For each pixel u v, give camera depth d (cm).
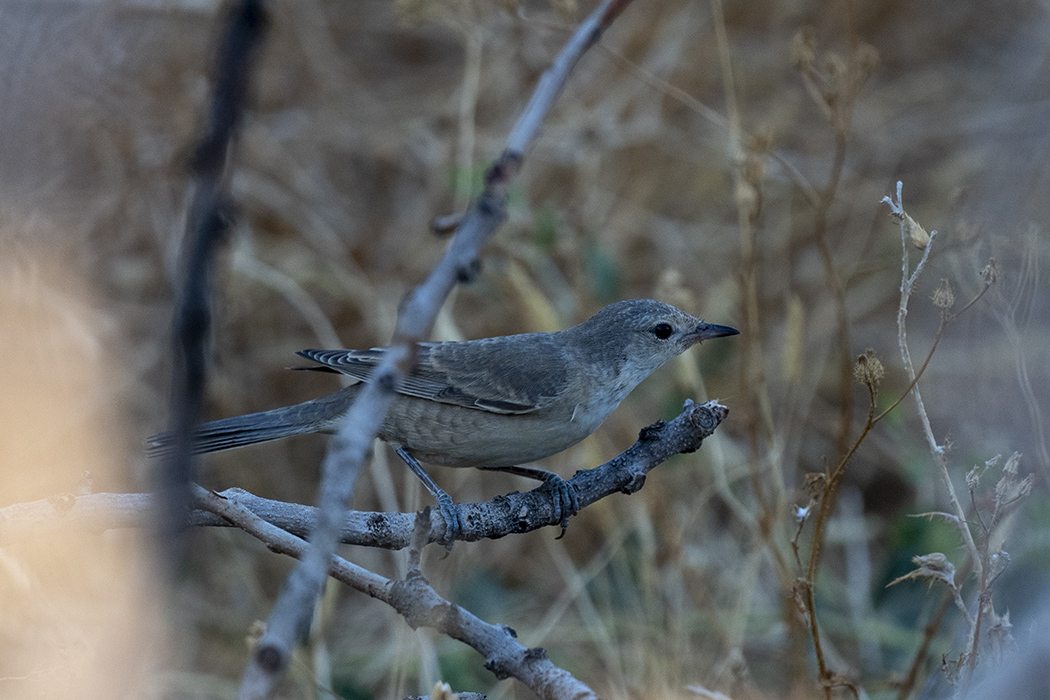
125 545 995
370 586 524
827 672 771
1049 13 1706
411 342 337
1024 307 839
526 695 1110
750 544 1184
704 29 1731
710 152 1647
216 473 1328
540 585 1262
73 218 1273
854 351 1431
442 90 1642
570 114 1611
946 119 1673
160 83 1318
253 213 1503
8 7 1047
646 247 1584
